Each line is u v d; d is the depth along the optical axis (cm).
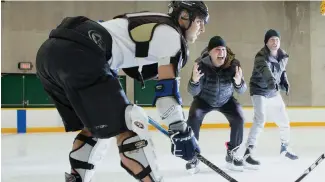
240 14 1083
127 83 955
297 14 1102
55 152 440
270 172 296
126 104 121
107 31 129
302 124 815
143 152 123
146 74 144
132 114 119
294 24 1103
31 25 1016
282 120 345
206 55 288
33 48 1015
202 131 721
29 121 729
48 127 734
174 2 138
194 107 299
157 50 127
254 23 1088
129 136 125
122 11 1055
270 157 378
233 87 295
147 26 129
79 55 122
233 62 288
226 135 645
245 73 1084
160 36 126
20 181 273
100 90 120
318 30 1105
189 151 131
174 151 132
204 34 1066
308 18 1104
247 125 796
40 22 1022
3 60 999
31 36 1016
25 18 1014
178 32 130
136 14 135
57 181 273
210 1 1073
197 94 290
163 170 310
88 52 122
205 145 501
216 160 369
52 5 1028
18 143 538
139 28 129
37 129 731
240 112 300
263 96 321
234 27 1081
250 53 1087
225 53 281
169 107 126
